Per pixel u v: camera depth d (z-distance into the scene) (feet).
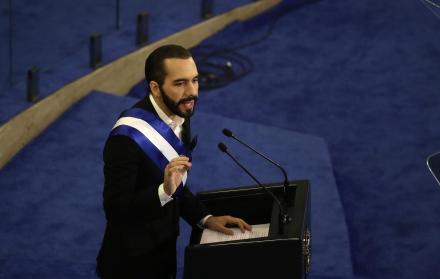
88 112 52.65
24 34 53.88
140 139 26.76
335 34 65.41
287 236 25.86
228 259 26.04
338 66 62.18
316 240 44.42
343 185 51.39
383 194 50.47
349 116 57.52
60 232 43.32
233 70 61.72
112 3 59.16
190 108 26.32
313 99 59.16
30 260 40.06
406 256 45.27
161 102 27.22
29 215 44.34
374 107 58.18
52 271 39.27
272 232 26.50
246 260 25.98
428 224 47.73
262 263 25.98
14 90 51.06
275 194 28.91
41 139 50.21
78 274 39.19
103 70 55.11
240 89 59.93
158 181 27.07
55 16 55.98
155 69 26.12
